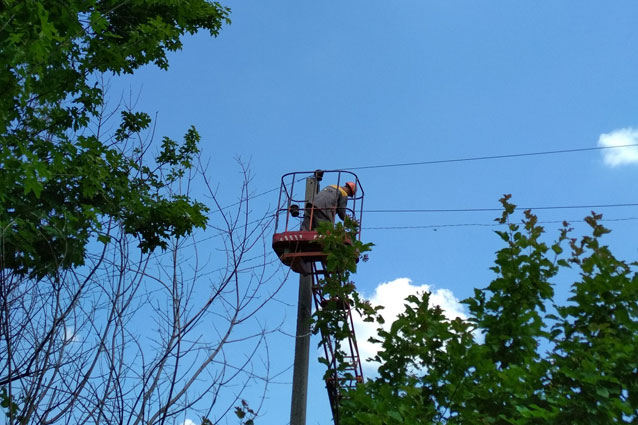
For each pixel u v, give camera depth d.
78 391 5.41
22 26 6.71
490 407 6.99
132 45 10.20
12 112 7.88
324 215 10.98
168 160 10.80
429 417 7.02
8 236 7.45
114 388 5.50
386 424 6.72
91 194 8.92
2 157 6.88
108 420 5.34
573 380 6.84
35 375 5.45
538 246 8.25
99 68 9.84
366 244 8.66
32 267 7.60
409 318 8.11
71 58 9.02
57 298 5.72
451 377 6.99
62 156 8.64
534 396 6.96
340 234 8.78
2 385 5.68
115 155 9.32
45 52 6.94
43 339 5.73
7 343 5.30
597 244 8.16
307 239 10.05
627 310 7.47
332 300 8.71
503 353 7.70
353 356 8.60
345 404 7.38
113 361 5.59
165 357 5.73
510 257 8.27
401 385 7.34
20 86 6.95
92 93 9.46
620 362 6.93
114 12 10.89
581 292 7.76
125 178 9.87
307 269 10.16
